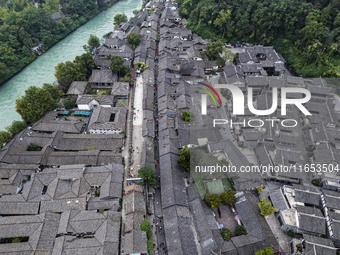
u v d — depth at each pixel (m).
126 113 80.44
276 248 45.41
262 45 112.50
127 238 47.12
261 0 110.12
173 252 45.97
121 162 63.47
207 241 47.44
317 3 98.50
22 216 49.84
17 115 84.50
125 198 57.00
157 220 53.66
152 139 70.44
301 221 48.72
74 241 46.62
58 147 66.81
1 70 96.62
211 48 103.06
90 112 80.06
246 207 52.22
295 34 103.81
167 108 77.88
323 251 43.78
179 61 101.88
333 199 50.97
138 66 101.88
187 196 55.41
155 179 58.12
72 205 52.81
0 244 45.62
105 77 90.88
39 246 45.34
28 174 59.34
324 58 88.31
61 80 87.88
